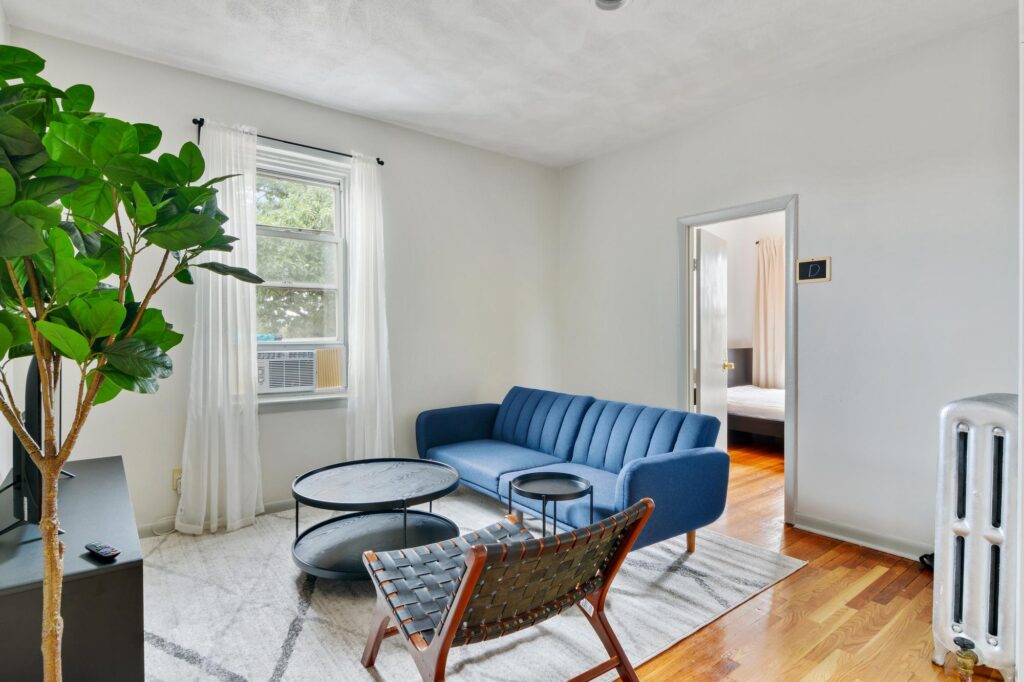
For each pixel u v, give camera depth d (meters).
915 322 2.85
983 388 2.63
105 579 1.30
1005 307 2.57
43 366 1.05
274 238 3.57
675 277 4.05
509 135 4.16
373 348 3.72
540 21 2.63
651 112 3.71
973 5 2.50
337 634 2.10
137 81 3.00
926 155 2.81
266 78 3.23
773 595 2.45
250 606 2.31
